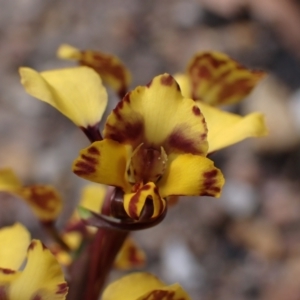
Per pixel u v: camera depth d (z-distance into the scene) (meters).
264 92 0.47
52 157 0.45
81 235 0.20
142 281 0.18
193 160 0.17
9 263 0.17
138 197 0.16
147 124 0.17
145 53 0.53
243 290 0.41
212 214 0.44
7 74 0.52
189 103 0.17
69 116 0.17
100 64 0.19
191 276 0.41
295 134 0.46
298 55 0.52
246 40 0.54
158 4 0.57
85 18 0.56
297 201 0.45
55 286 0.16
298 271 0.41
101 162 0.16
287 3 0.53
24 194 0.19
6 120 0.48
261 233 0.43
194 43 0.54
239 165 0.46
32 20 0.56
